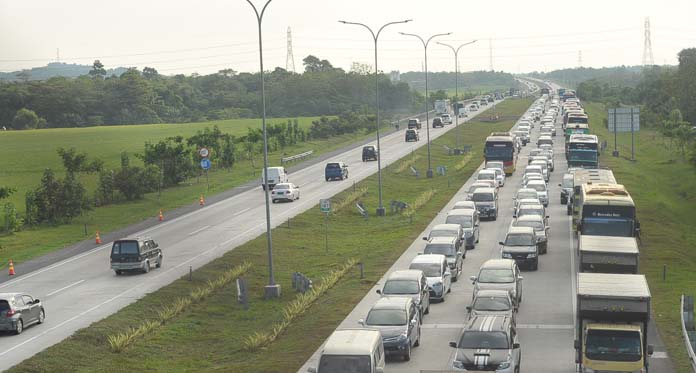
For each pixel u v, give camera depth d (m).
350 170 168.50
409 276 60.78
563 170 160.25
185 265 83.00
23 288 75.44
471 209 94.31
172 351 56.53
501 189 136.50
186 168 152.25
